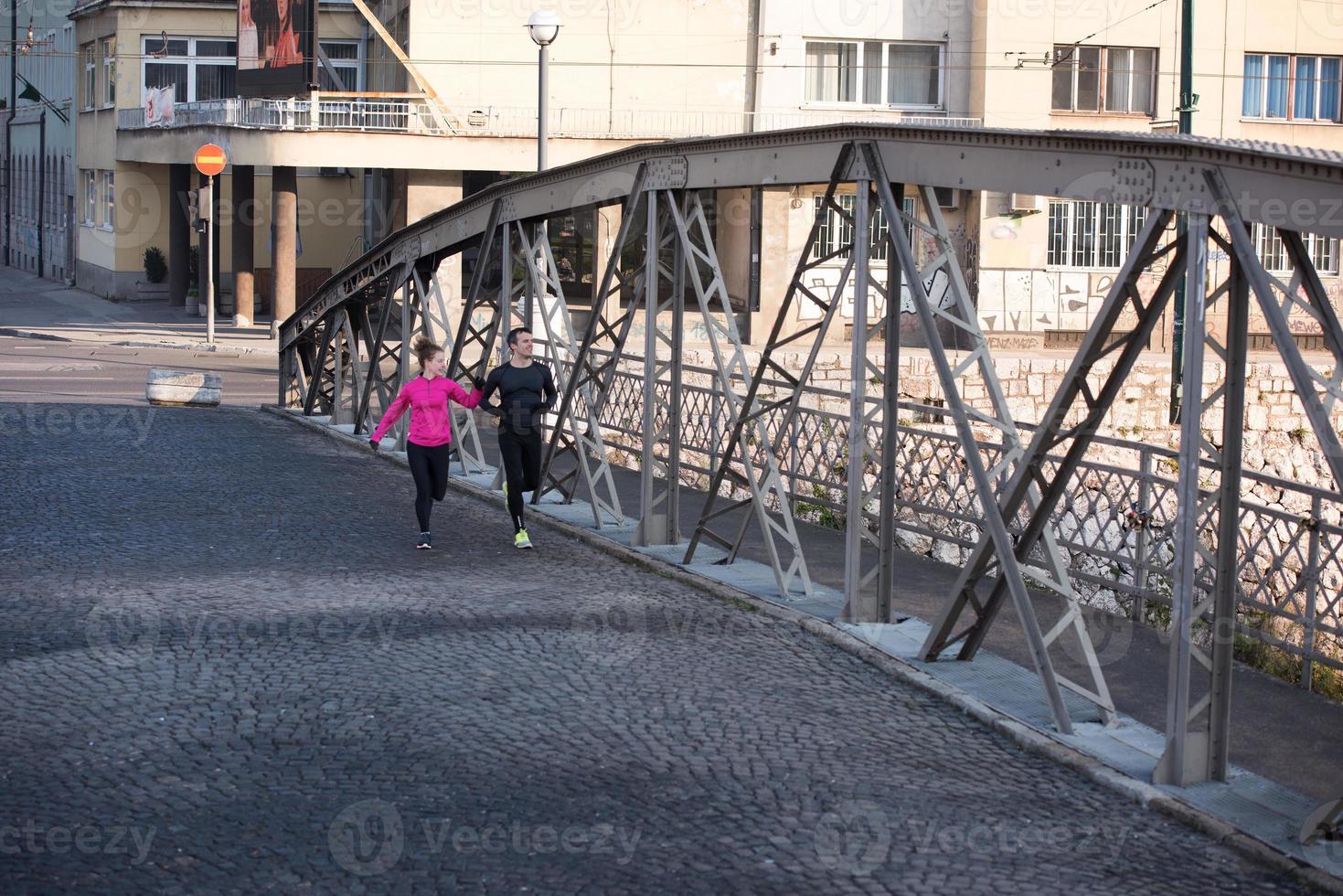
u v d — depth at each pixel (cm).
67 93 5147
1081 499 1301
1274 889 593
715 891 569
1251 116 3381
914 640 974
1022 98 3272
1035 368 2473
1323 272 3139
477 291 1644
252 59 3659
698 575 1172
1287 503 2434
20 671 847
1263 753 754
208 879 568
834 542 1335
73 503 1415
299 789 669
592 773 702
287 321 2292
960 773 728
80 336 3544
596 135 3234
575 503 1520
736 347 1155
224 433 2003
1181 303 2472
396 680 848
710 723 787
